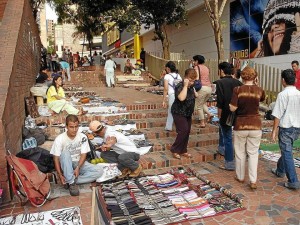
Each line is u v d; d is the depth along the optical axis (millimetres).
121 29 16938
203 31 16031
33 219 3555
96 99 9344
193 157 5551
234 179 4812
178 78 6445
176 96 5246
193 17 16984
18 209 3803
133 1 14969
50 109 7242
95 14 16219
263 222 3561
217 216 3699
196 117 7543
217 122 7445
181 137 5367
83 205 3898
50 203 3957
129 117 7242
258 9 11320
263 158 5805
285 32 9977
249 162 4414
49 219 3559
